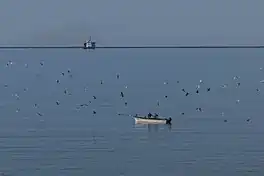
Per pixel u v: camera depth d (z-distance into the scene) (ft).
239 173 306.14
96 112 490.49
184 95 609.01
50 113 483.92
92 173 306.96
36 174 304.71
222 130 408.67
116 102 552.41
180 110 507.30
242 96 598.75
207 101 562.25
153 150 351.46
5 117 461.78
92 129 412.16
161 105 536.01
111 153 342.64
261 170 309.83
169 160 329.52
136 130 411.34
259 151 343.87
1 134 390.63
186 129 416.26
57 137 382.42
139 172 310.65
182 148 356.18
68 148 352.90
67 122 439.22
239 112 491.72
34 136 384.27
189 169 313.53
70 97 587.68
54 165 317.83
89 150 349.00
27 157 331.16
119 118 461.37
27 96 597.93
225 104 540.93
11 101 558.97
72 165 319.68
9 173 305.94
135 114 480.64
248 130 408.26
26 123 433.07
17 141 369.50
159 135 394.73
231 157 332.19
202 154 339.98
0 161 323.37
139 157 336.70
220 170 310.65
